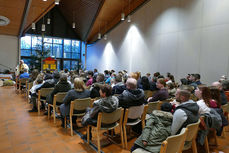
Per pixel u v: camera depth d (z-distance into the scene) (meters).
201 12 6.21
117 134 3.30
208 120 2.44
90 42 15.35
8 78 10.95
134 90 2.76
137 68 9.59
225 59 5.44
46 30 14.64
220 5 5.60
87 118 2.67
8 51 13.23
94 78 5.52
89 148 2.69
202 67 6.13
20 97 6.22
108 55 12.57
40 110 4.68
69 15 13.49
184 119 1.88
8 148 2.60
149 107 3.12
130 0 9.25
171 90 4.16
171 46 7.43
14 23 10.63
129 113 2.76
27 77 7.33
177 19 7.16
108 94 2.49
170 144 1.53
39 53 13.46
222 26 5.54
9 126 3.49
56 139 2.97
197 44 6.33
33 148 2.62
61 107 3.35
